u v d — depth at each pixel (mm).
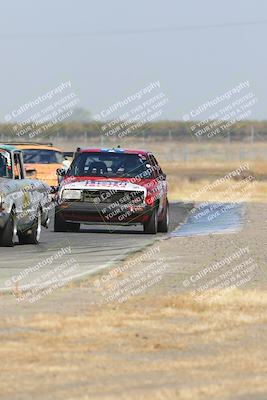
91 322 34812
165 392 25406
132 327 34188
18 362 29125
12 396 25344
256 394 25297
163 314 36500
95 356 30000
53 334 32906
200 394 25234
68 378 27250
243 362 29328
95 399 24828
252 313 36969
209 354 30438
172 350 30969
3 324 34375
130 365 28844
